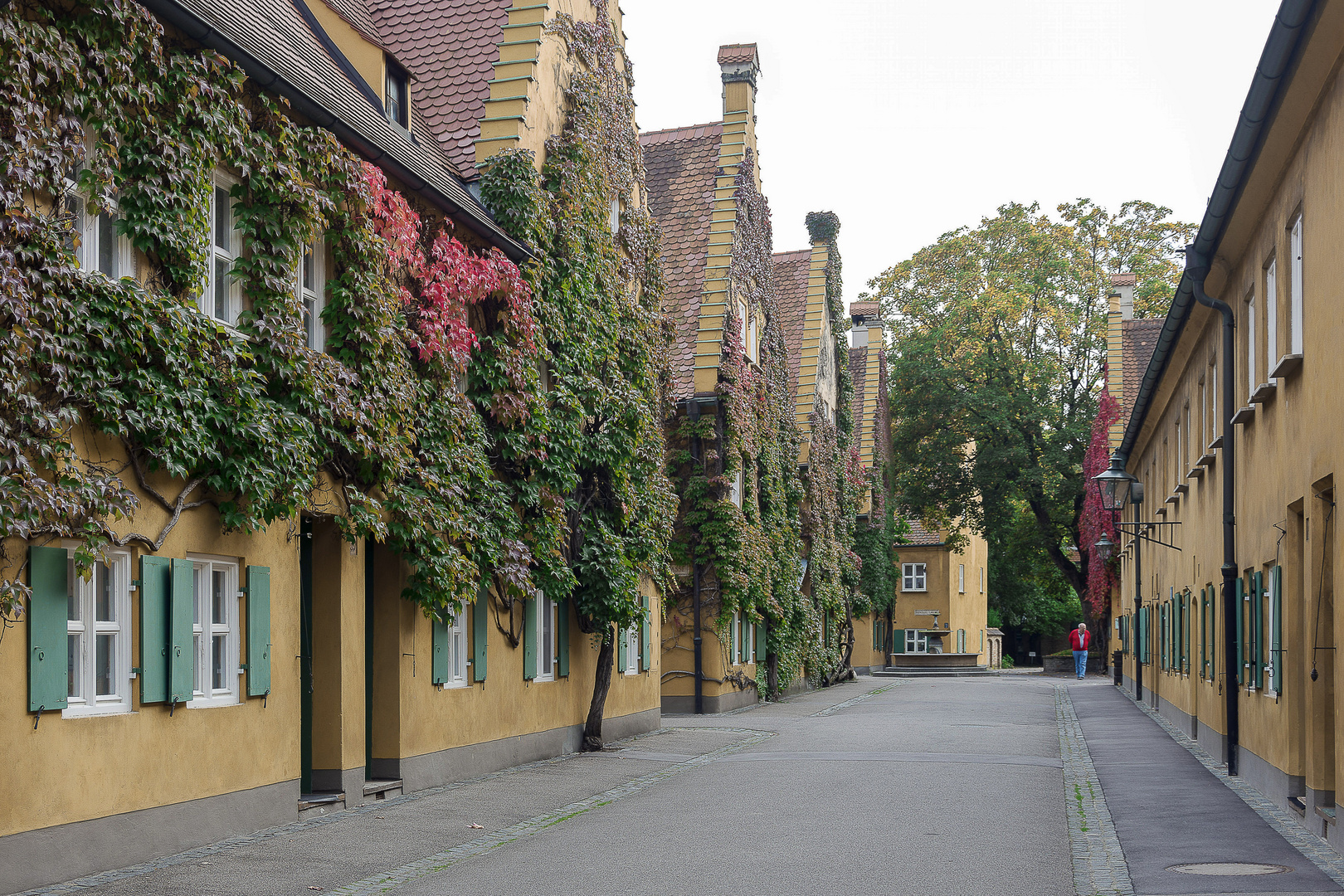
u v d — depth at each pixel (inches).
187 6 390.0
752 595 1103.6
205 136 397.7
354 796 497.0
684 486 1074.7
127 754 369.1
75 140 345.1
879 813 484.7
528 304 620.1
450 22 722.2
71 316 336.5
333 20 622.2
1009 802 513.3
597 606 717.3
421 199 553.9
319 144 455.5
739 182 1128.8
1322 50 386.0
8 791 324.2
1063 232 1942.7
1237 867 370.3
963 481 1991.9
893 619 2345.0
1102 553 1288.1
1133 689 1318.9
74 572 356.2
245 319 426.6
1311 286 435.2
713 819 471.8
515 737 650.2
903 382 1980.8
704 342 1072.8
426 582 530.6
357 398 475.2
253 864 372.8
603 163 744.3
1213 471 709.9
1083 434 1867.6
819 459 1444.4
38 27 330.0
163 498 383.2
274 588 447.8
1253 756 561.0
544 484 641.6
